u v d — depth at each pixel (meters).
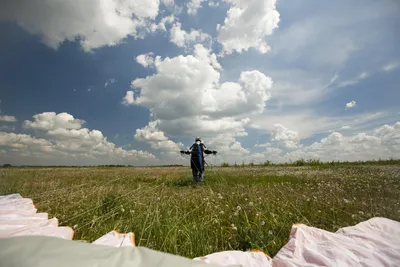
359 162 21.72
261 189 6.63
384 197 5.05
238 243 2.95
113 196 5.05
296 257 1.94
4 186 6.87
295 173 12.22
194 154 10.20
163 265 1.27
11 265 1.12
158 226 3.31
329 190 6.11
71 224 3.63
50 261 1.15
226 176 11.21
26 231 2.33
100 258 1.27
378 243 2.18
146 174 14.47
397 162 19.06
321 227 3.52
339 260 1.81
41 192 6.13
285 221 3.65
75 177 10.95
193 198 5.62
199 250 2.73
